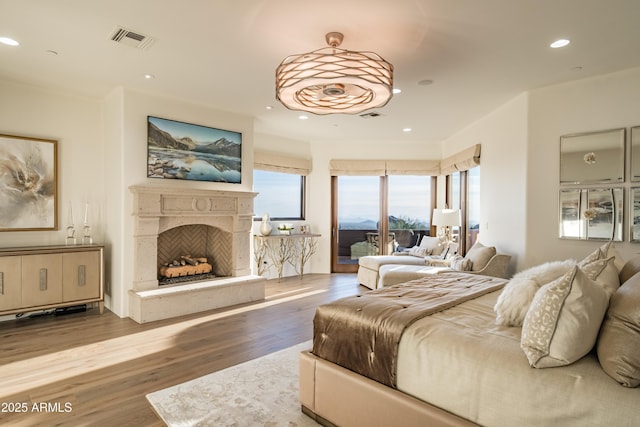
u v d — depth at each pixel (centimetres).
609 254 216
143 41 293
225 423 206
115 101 419
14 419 210
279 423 207
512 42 289
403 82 380
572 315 135
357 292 549
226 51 310
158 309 397
